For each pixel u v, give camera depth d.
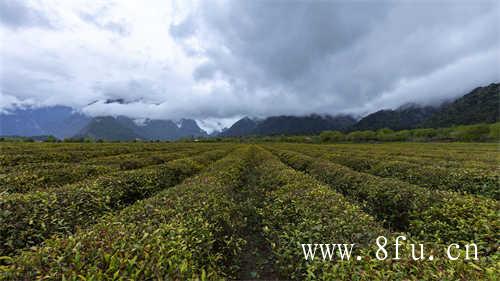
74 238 3.48
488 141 75.12
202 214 5.40
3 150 22.09
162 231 3.83
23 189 8.55
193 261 3.50
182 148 44.66
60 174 10.75
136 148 35.47
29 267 2.78
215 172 11.55
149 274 2.77
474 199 6.23
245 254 6.71
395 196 7.70
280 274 5.54
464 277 2.88
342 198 6.45
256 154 32.53
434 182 10.34
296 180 9.28
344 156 21.42
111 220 4.77
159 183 11.29
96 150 27.53
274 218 6.74
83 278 2.50
